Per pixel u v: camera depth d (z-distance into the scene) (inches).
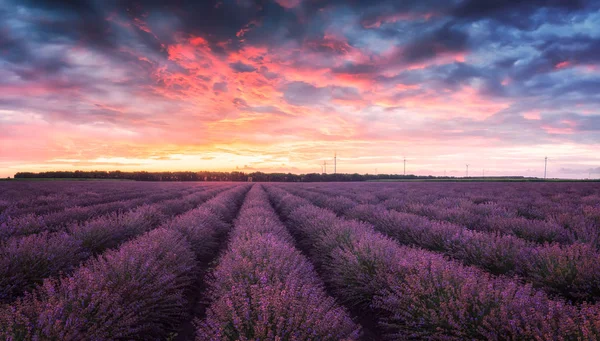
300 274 160.2
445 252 224.2
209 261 275.4
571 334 92.8
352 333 103.8
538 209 430.9
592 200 493.0
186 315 159.8
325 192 955.3
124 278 137.4
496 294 114.0
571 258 164.1
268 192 1208.2
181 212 542.0
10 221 285.6
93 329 104.5
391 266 161.5
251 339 93.5
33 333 96.3
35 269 169.3
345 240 231.1
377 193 831.1
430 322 117.9
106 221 284.2
